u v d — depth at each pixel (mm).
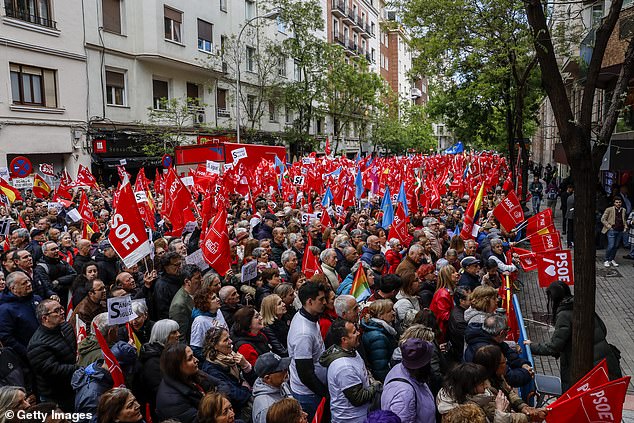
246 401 4633
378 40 63938
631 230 14680
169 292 6555
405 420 3842
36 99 21859
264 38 35625
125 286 6203
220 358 4688
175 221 10812
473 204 10273
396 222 10219
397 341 5363
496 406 3873
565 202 18375
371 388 4355
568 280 8383
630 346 8586
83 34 23844
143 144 26500
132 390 4719
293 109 36719
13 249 7305
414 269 7266
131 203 6645
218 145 22312
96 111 24688
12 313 5590
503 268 8555
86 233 9961
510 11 15945
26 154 21453
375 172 18750
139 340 5734
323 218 12023
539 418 4145
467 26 17391
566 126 4684
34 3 21578
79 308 5773
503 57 16859
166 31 27844
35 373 4867
